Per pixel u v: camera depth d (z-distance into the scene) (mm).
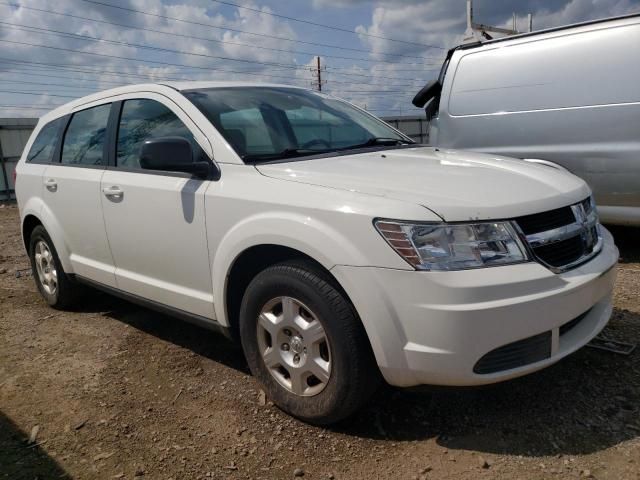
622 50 5211
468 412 2910
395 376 2498
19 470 2627
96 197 3904
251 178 2992
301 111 3818
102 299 5016
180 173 3359
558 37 5609
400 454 2617
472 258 2414
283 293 2803
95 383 3451
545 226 2621
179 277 3412
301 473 2510
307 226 2625
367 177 2818
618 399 2934
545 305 2445
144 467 2611
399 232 2416
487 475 2428
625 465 2426
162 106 3619
